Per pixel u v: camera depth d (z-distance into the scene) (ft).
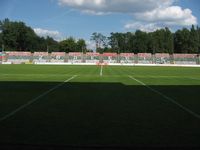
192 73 157.89
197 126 33.22
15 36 517.14
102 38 584.40
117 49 574.97
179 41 554.87
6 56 382.22
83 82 88.63
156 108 44.52
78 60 390.63
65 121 35.17
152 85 81.66
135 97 56.49
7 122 34.40
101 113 40.27
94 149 25.04
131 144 26.40
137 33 558.15
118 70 181.78
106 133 29.94
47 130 30.91
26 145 25.71
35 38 542.57
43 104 47.21
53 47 558.56
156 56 399.24
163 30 563.07
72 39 540.52
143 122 35.01
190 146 25.85
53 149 24.86
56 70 168.66
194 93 63.72
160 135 29.35
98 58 393.09
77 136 28.76
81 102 49.70
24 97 55.11
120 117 37.73
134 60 395.55
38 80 94.53
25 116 37.83
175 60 398.01
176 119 36.83
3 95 57.82
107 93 62.49
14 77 107.45
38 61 384.27
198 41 544.21
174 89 71.87
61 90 67.15
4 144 25.90
